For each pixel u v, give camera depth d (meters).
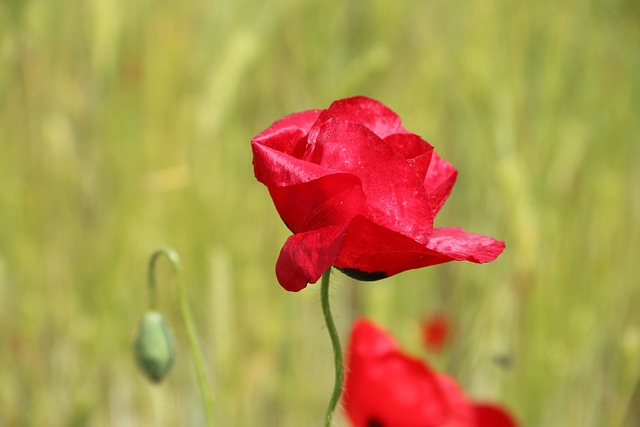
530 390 0.83
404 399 0.65
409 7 1.06
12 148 0.92
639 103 0.99
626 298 0.90
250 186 0.91
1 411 0.83
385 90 1.04
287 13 0.98
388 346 0.65
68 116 0.94
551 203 0.88
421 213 0.54
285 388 0.86
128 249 0.88
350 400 0.66
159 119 0.92
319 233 0.53
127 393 0.90
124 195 0.89
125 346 0.86
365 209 0.54
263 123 0.97
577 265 0.89
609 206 0.93
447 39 1.05
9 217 0.89
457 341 0.86
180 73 0.95
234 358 0.81
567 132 0.92
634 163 1.00
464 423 0.65
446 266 0.93
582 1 1.01
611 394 0.89
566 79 0.99
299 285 0.53
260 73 0.97
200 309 0.87
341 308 0.95
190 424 0.87
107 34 0.92
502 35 0.92
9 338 0.85
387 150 0.54
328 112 0.55
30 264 0.87
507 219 0.87
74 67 0.95
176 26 0.97
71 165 0.91
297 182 0.54
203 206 0.87
